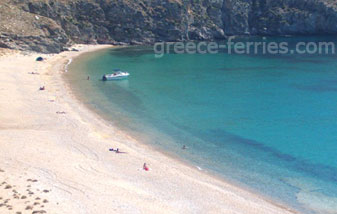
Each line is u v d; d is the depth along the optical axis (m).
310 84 104.81
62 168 55.28
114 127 74.81
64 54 140.25
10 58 124.62
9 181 50.03
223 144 68.31
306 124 76.75
